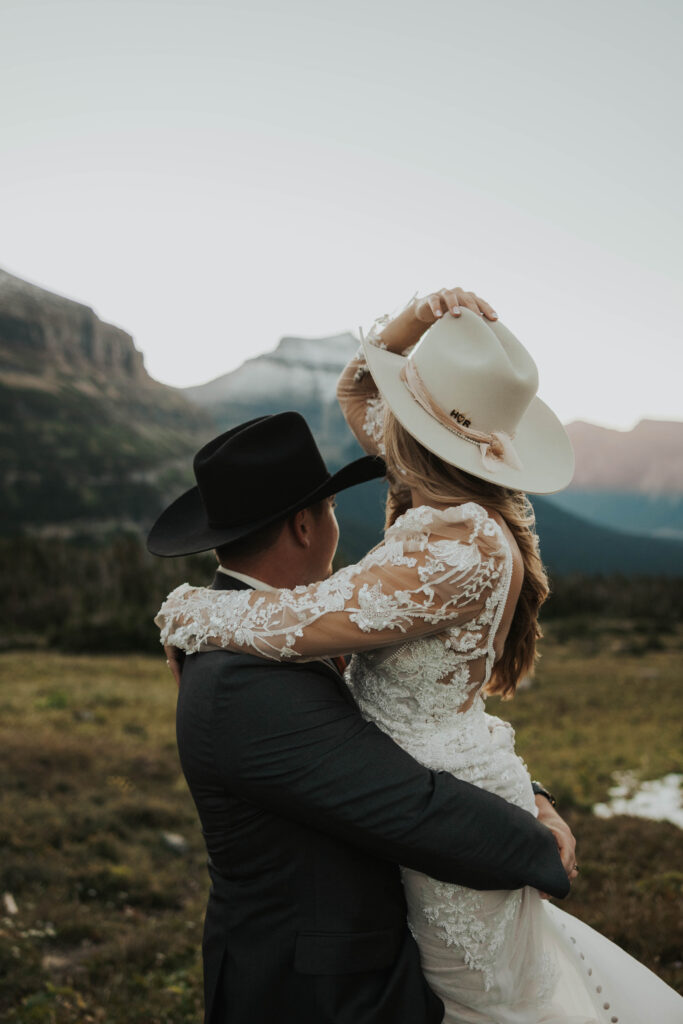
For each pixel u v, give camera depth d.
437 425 1.48
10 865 6.29
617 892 5.39
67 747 11.59
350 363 2.02
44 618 51.06
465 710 1.51
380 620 1.32
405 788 1.31
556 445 1.75
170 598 1.59
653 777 12.08
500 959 1.47
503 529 1.46
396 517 1.71
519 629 1.61
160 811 8.57
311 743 1.31
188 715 1.42
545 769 13.07
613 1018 1.58
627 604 65.88
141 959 4.66
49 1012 3.69
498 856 1.32
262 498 1.46
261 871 1.37
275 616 1.35
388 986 1.37
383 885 1.41
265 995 1.33
